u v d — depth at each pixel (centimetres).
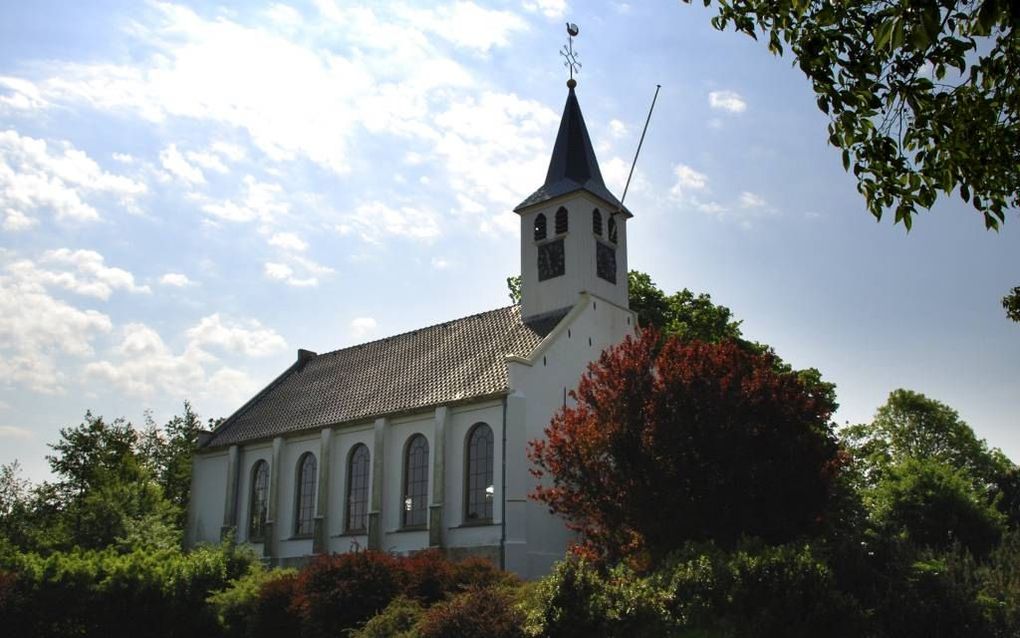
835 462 2494
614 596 1953
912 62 926
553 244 4022
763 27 1030
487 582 2470
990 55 948
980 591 2278
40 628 2753
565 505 2631
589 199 4031
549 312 3962
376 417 3859
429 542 3456
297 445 4297
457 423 3600
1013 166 1006
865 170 1043
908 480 3944
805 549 2019
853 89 954
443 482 3516
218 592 2856
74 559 2986
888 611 2017
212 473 4738
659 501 2378
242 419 4912
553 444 2678
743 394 2433
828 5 920
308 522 4144
